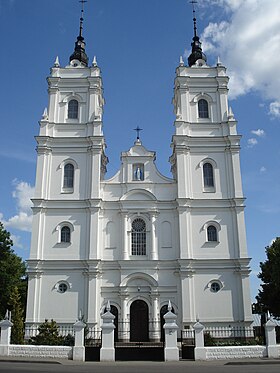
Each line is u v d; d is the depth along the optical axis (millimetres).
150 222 48812
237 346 31344
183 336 44188
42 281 46344
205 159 50812
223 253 47500
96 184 49344
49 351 31219
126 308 45750
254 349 31234
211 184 50250
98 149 50656
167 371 23562
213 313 45375
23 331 44031
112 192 50156
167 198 49938
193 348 31156
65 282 46281
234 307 45594
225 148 51188
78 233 48062
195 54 57156
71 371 23250
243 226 48062
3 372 22078
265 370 23688
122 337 44625
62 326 44938
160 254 47906
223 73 54594
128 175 50594
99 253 47531
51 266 46719
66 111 52781
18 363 27906
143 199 49562
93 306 45062
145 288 46656
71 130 51875
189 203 48906
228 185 49844
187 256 46906
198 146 51156
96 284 45938
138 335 45312
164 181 50500
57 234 47969
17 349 31719
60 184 49719
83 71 54594
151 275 46781
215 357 30516
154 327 45000
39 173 49812
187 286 45969
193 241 47875
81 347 30844
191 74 54562
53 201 48875
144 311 46156
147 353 31141
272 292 52812
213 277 46562
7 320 32688
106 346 30734
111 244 48219
